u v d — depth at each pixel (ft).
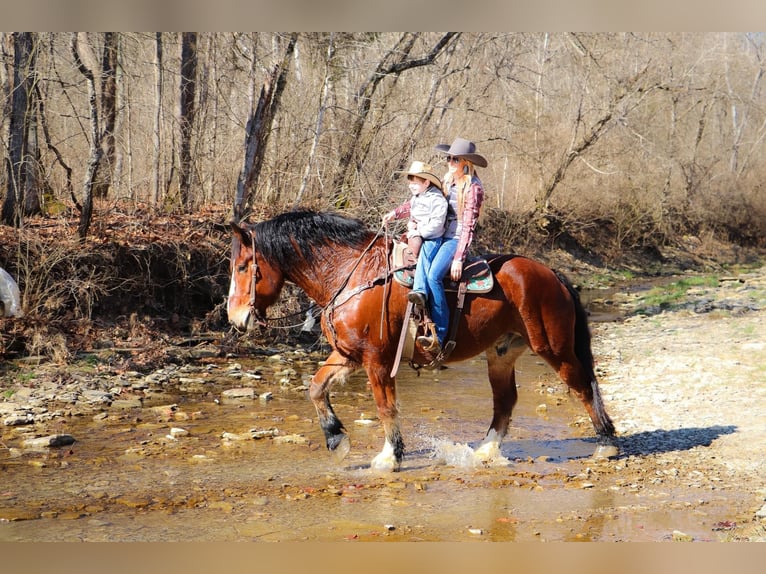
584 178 87.04
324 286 21.86
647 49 80.07
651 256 95.66
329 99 50.44
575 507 19.17
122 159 51.90
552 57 80.02
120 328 38.09
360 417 28.40
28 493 19.62
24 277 36.32
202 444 24.29
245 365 36.73
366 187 48.62
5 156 41.52
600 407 23.04
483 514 18.66
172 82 53.26
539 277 21.75
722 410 28.25
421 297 20.33
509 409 23.49
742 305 57.52
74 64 42.57
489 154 72.43
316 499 19.58
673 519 18.33
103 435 25.00
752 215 114.21
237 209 45.11
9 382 30.45
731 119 118.21
